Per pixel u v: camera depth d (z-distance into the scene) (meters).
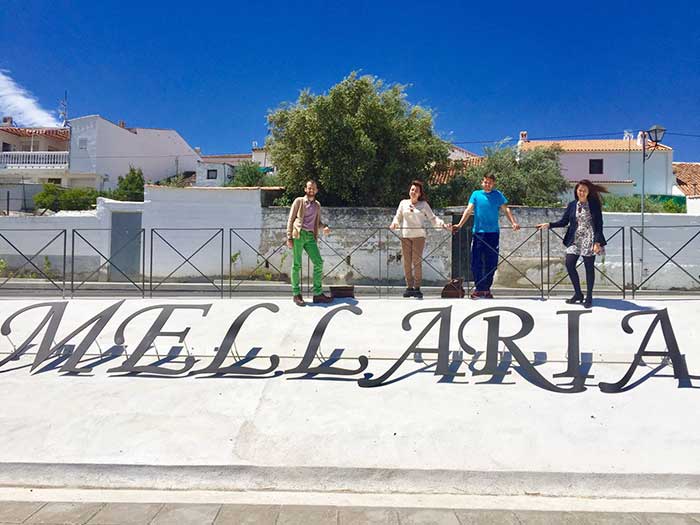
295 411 4.64
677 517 3.39
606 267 15.50
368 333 6.17
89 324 6.13
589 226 6.51
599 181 31.33
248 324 6.44
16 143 33.69
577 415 4.53
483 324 6.27
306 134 16.64
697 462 3.92
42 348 5.83
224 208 16.12
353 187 16.83
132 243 15.91
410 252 7.36
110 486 3.87
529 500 3.68
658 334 5.93
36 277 15.75
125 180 27.72
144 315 6.80
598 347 5.72
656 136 14.73
